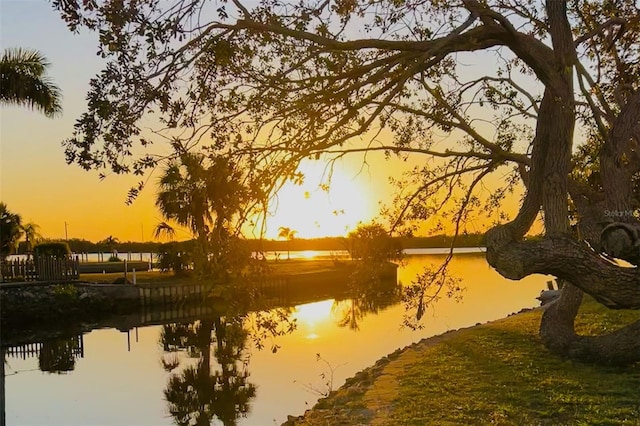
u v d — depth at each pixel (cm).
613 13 868
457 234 863
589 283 553
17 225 3856
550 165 579
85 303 3114
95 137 429
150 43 427
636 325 978
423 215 829
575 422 689
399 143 783
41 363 2044
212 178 465
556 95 568
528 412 744
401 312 2728
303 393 1405
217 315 3272
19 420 1314
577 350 1030
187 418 1277
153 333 2697
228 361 1825
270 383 1519
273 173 494
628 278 544
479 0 636
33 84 2261
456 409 780
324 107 509
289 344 2058
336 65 500
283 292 4212
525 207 597
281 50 505
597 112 723
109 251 7425
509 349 1187
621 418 697
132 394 1542
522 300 3234
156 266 4656
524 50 563
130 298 3331
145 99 436
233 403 1362
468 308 2873
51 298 2970
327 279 4706
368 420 789
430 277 872
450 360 1139
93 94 426
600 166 699
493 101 941
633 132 709
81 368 1933
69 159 429
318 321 2675
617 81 899
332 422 819
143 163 444
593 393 813
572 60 577
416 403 831
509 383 901
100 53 421
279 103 496
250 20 471
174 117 459
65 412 1373
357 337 2153
